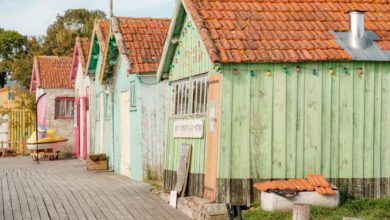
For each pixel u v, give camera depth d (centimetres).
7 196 1545
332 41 1228
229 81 1177
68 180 1925
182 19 1422
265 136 1189
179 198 1333
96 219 1212
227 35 1216
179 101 1495
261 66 1187
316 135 1205
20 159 3278
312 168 1202
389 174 1227
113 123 2305
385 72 1228
